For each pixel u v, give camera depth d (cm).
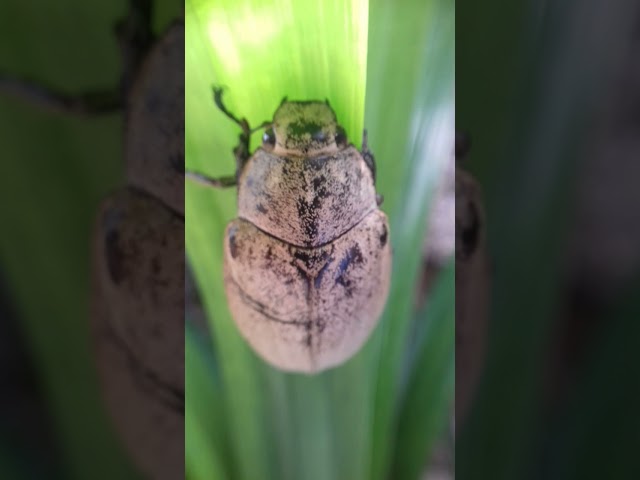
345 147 5
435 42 5
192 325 5
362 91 5
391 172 5
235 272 5
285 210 5
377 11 5
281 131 5
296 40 5
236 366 5
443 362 5
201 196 5
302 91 5
